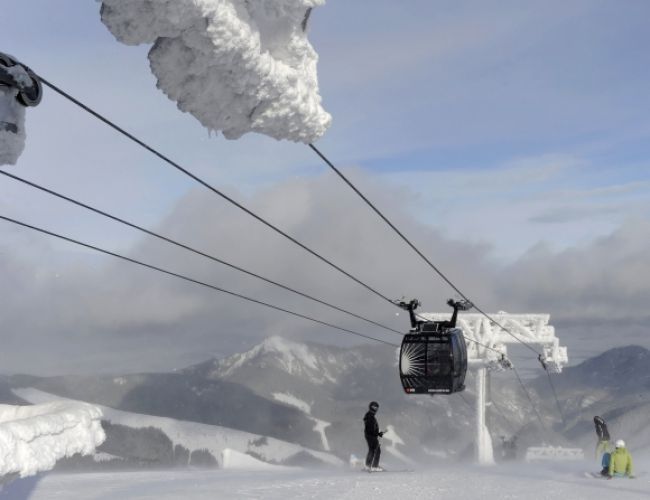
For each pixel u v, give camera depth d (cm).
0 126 447
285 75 509
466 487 2192
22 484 1032
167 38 463
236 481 2384
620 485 2250
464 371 2809
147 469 3334
